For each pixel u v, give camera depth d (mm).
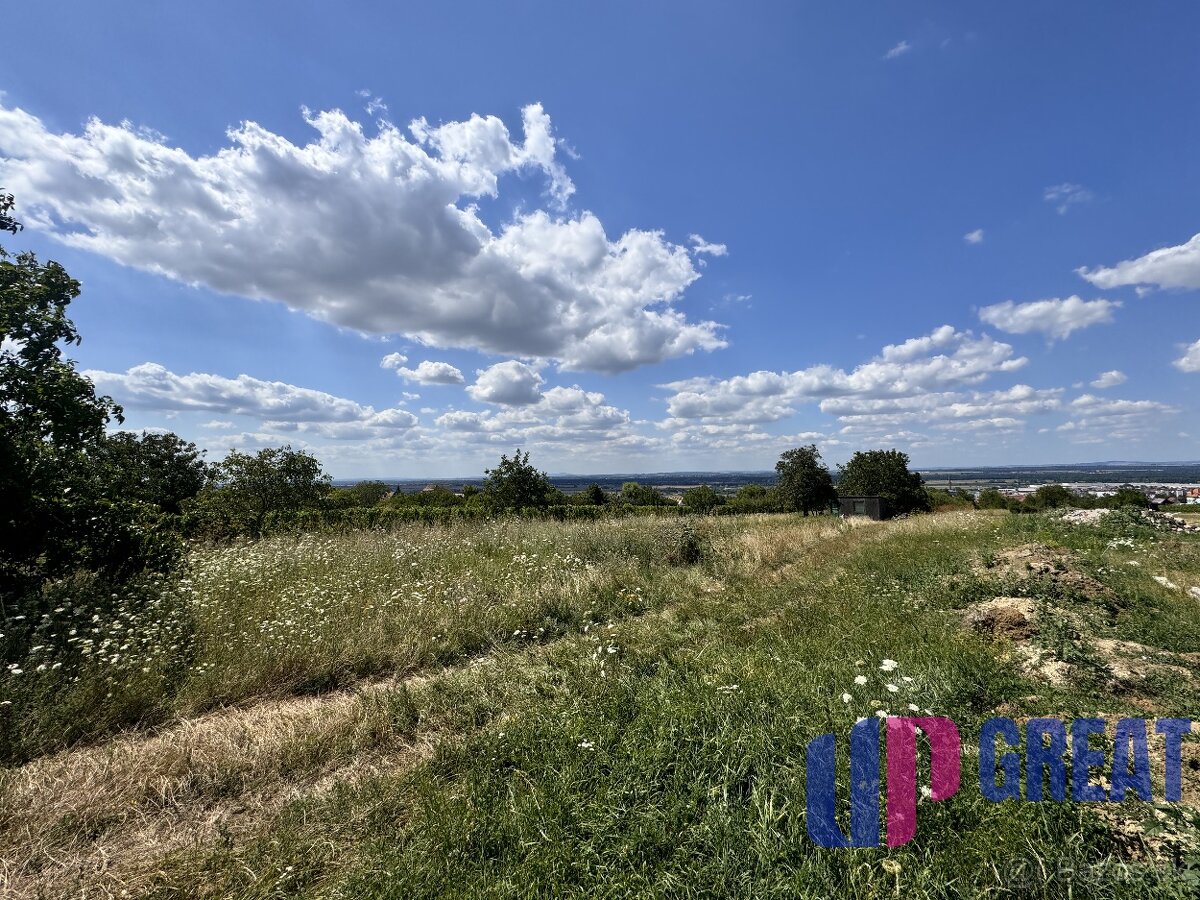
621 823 2590
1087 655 4410
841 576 8281
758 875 2234
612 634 5582
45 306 6102
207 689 4258
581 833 2559
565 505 22562
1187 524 13227
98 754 3451
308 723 3840
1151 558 8898
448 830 2596
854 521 19828
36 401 5742
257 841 2652
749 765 2943
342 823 2773
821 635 5281
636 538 11430
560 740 3352
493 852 2518
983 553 8844
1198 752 2869
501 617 6168
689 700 3721
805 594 7328
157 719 3988
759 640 5184
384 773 3283
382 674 4922
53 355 6129
